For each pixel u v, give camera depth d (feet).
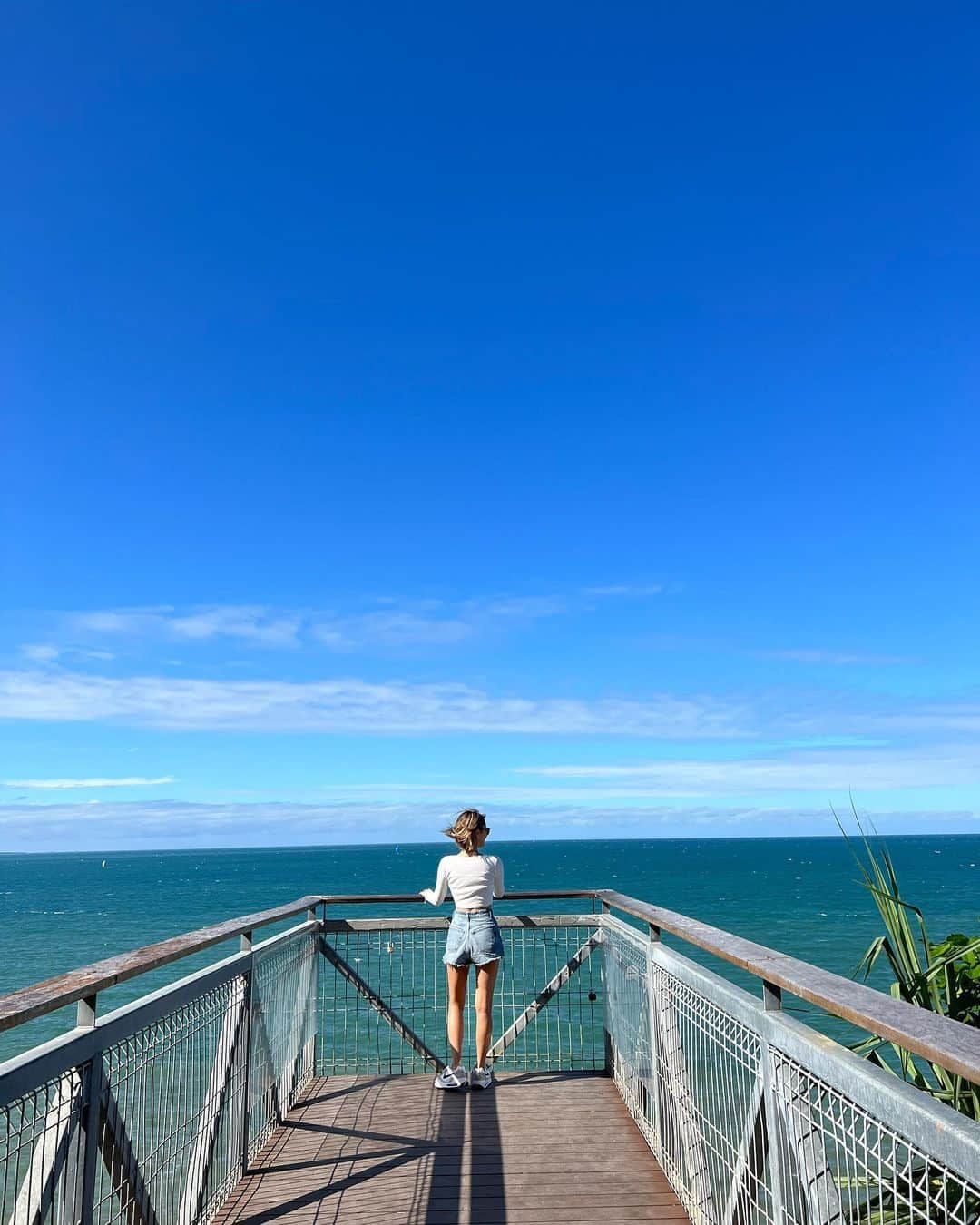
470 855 18.75
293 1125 16.21
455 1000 18.45
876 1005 6.54
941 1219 7.00
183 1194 11.16
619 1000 17.87
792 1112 8.21
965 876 242.99
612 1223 12.19
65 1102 7.86
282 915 15.94
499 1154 14.67
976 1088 10.17
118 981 8.59
